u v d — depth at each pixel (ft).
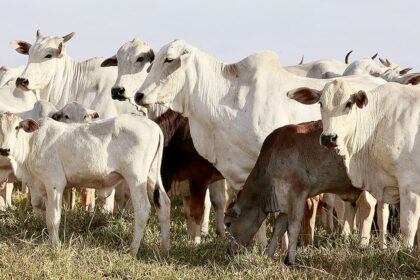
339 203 54.29
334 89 42.86
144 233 48.47
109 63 59.26
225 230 54.29
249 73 49.55
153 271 41.47
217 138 49.75
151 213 57.36
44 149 46.62
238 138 49.01
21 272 40.57
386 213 47.39
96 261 42.86
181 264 43.75
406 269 40.34
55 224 46.26
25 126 46.26
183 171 52.37
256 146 48.65
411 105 43.37
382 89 44.14
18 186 71.36
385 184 44.09
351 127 43.21
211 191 54.49
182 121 52.80
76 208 53.83
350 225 51.44
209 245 47.91
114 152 45.73
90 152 45.75
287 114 48.80
